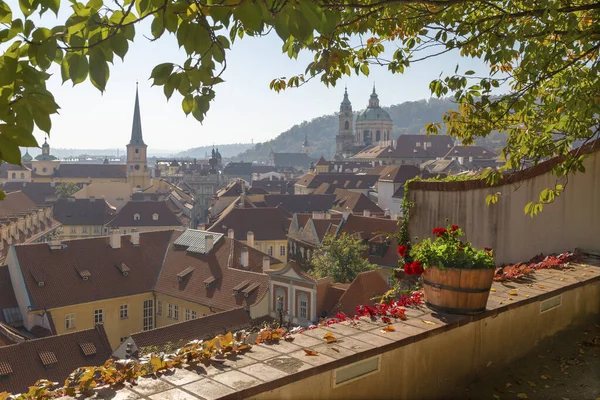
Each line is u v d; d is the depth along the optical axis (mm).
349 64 10867
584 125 10727
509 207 13906
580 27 10945
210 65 4797
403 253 8742
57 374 34594
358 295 45000
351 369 6148
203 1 4461
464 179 14539
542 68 10000
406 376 6875
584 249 13352
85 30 4445
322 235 75812
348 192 111875
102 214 115438
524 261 13883
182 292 55812
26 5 4398
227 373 5457
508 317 8523
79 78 4516
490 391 7738
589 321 10508
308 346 6344
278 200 116250
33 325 51344
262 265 58500
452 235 8484
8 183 154000
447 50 10234
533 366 8625
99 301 54625
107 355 37000
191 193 176375
